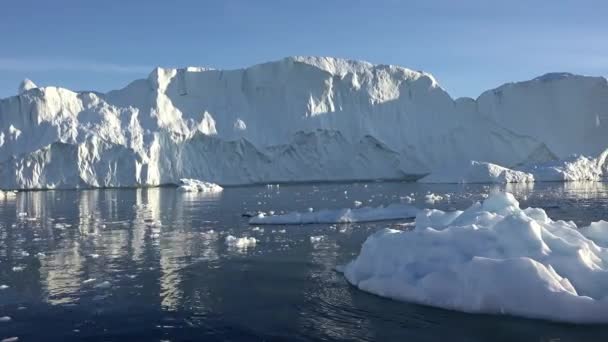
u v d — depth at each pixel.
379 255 10.48
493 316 8.28
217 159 53.34
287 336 7.77
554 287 8.16
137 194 38.66
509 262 8.56
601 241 10.43
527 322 7.97
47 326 8.36
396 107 57.31
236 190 42.34
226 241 15.73
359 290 10.03
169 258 13.32
